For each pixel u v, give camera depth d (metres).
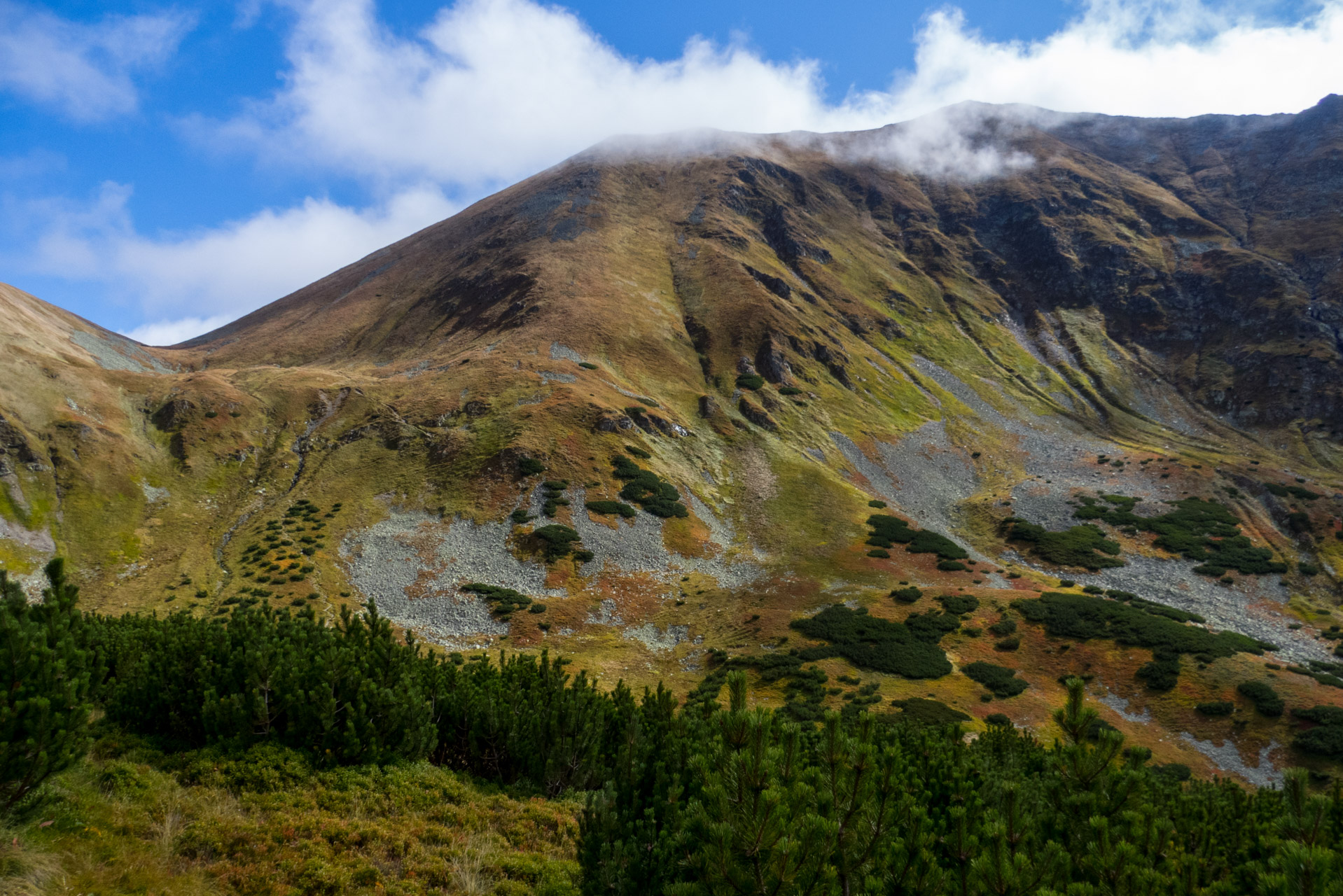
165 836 11.87
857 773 9.06
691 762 10.29
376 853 12.97
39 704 10.70
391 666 19.02
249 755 15.18
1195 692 54.47
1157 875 8.46
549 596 78.69
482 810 15.73
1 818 10.30
